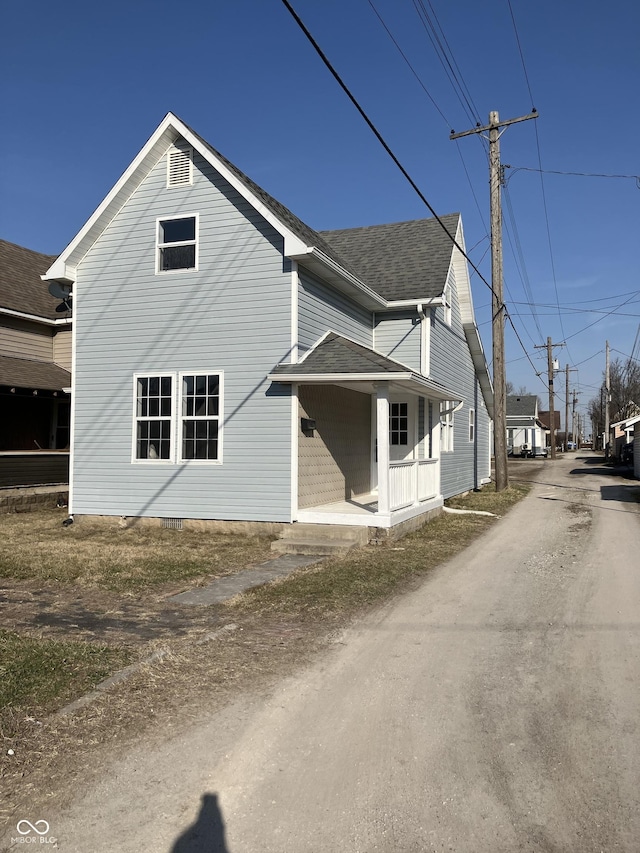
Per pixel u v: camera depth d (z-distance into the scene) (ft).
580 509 57.98
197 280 41.88
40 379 56.49
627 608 24.93
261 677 17.67
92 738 14.08
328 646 20.31
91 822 11.15
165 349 42.57
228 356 41.11
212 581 28.86
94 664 18.06
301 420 40.98
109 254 44.04
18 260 69.62
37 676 17.03
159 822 11.16
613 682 17.46
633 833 10.82
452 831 10.86
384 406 38.70
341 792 12.05
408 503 43.80
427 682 17.43
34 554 34.01
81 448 44.50
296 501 39.96
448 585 28.71
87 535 40.70
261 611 24.16
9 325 59.26
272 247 40.24
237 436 40.88
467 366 73.10
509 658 19.35
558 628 22.35
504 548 38.22
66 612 23.82
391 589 27.78
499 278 69.21
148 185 43.11
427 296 50.67
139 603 25.18
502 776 12.62
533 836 10.73
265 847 10.49
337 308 46.19
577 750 13.67
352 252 61.41
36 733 14.21
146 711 15.44
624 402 214.28
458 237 62.44
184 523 41.96
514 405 221.46
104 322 44.11
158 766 12.98
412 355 52.01
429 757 13.37
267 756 13.39
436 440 52.80
